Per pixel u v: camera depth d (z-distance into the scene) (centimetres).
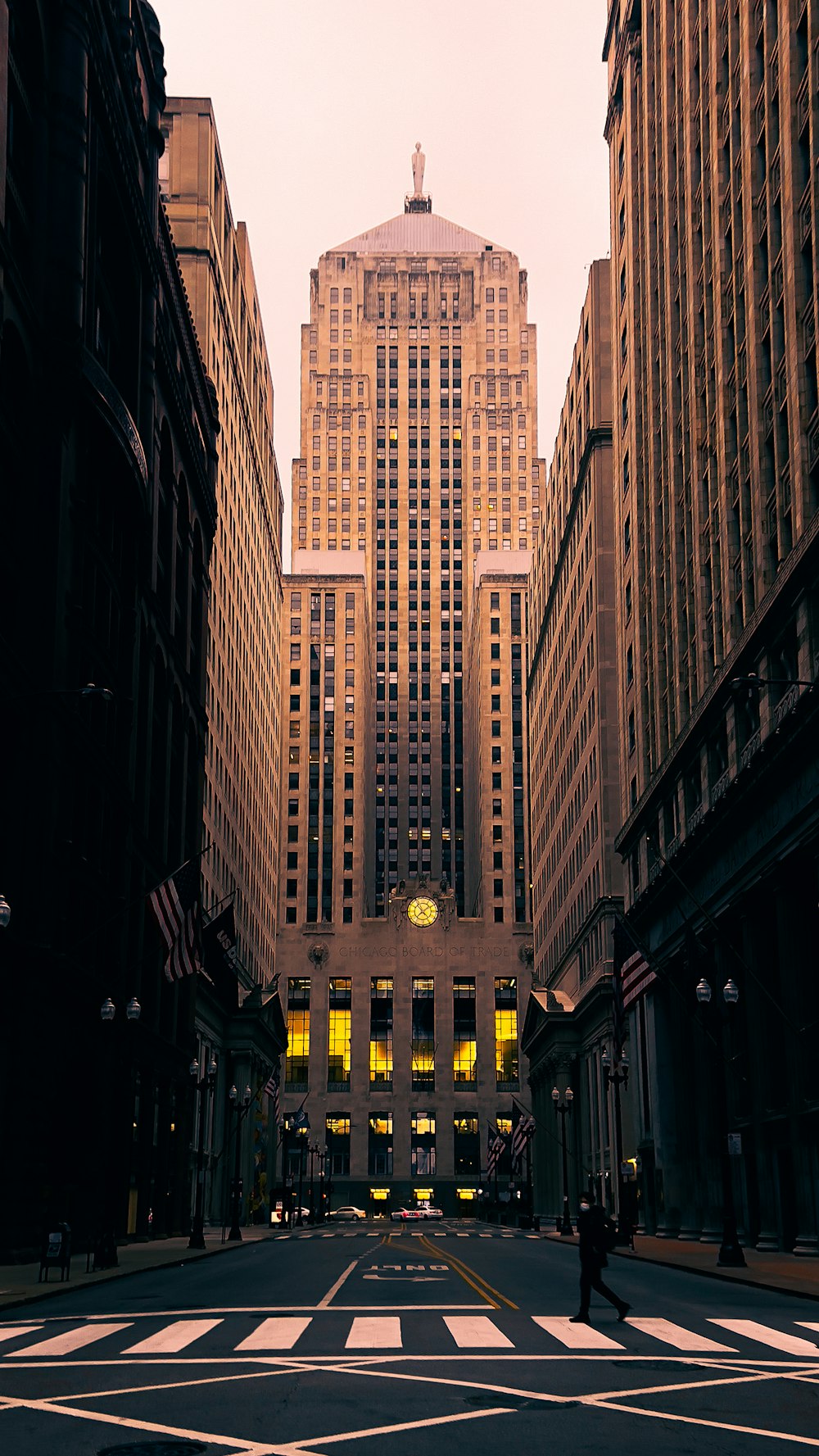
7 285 4172
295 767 18938
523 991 17962
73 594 4844
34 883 4312
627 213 8275
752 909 5019
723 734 5569
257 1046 11238
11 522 4469
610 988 9288
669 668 6725
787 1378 1568
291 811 18788
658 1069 6706
